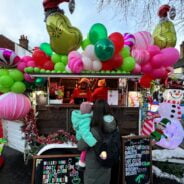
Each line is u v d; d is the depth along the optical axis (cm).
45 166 346
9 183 419
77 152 370
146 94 507
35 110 398
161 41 463
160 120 454
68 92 456
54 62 385
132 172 358
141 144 368
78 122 288
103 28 369
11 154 566
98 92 419
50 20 357
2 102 393
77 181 353
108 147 272
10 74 400
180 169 424
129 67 375
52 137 379
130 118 416
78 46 377
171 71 486
